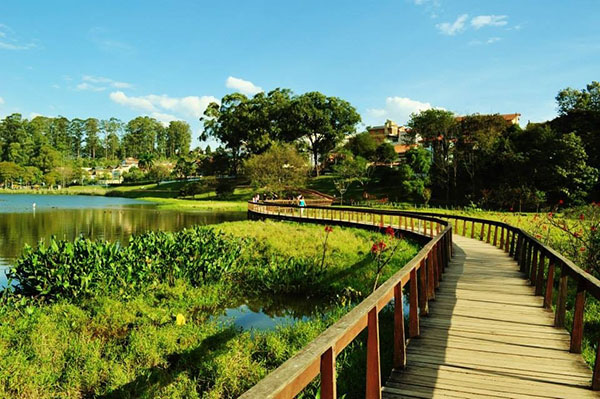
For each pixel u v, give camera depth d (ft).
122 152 521.65
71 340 22.54
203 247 39.09
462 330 18.88
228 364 20.16
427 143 197.06
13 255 56.39
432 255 24.38
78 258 32.58
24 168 364.38
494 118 175.22
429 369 14.67
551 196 131.44
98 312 27.61
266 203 120.67
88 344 22.29
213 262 37.83
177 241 40.91
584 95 171.42
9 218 116.47
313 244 53.26
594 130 146.51
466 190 164.45
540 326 19.51
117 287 31.81
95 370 19.35
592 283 14.33
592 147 138.51
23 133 447.83
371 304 10.57
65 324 25.09
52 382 18.48
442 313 21.56
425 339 17.72
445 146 179.73
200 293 34.40
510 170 142.61
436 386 13.34
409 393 12.84
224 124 251.80
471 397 12.60
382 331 25.12
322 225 80.33
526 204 126.21
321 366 7.97
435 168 181.47
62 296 30.27
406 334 24.25
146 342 22.70
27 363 19.35
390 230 31.63
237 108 246.88
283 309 32.22
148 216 132.05
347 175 201.36
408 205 156.97
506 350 16.48
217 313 30.94
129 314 27.81
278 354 21.71
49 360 20.08
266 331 25.35
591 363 17.52
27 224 100.42
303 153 238.48
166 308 30.19
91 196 289.33
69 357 20.77
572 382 13.71
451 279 30.07
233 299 34.68
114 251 34.78
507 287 27.50
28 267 31.30
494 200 136.15
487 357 15.75
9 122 458.91
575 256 34.04
